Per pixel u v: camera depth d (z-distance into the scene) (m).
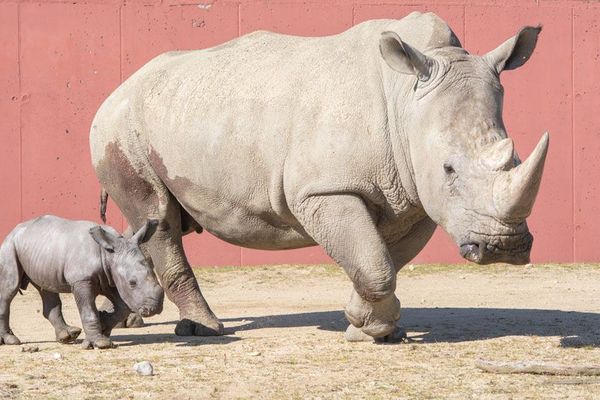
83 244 18.50
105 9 33.06
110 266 18.44
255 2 33.44
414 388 15.37
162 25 33.22
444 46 18.30
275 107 18.98
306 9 33.53
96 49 33.03
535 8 33.91
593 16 34.00
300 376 16.22
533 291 27.14
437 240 33.34
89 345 18.61
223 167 19.59
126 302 18.30
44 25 32.88
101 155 21.64
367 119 18.16
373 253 18.05
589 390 15.15
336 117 18.27
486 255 16.34
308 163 18.31
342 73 18.66
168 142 20.38
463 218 16.52
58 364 17.25
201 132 19.86
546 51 33.81
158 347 18.86
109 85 33.06
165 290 21.14
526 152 33.81
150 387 15.58
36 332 20.95
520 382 15.67
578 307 23.92
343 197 18.16
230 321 22.58
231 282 29.81
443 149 16.88
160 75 21.03
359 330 19.17
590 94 33.94
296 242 20.02
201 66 20.55
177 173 20.36
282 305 25.17
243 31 33.44
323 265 32.97
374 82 18.36
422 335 19.92
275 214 19.48
